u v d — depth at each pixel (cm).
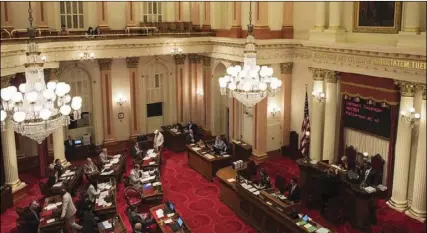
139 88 1825
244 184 1164
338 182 1170
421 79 1066
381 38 1199
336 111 1391
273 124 1596
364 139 1320
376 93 1227
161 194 1170
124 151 1786
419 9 1065
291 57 1545
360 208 1086
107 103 1750
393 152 1214
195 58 1897
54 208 1073
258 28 1476
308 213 1187
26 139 1588
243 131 1673
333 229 1098
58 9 1606
